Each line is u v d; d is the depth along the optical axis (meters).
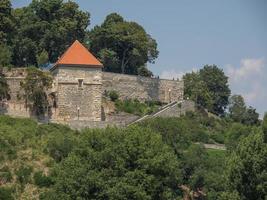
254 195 197.75
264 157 198.88
